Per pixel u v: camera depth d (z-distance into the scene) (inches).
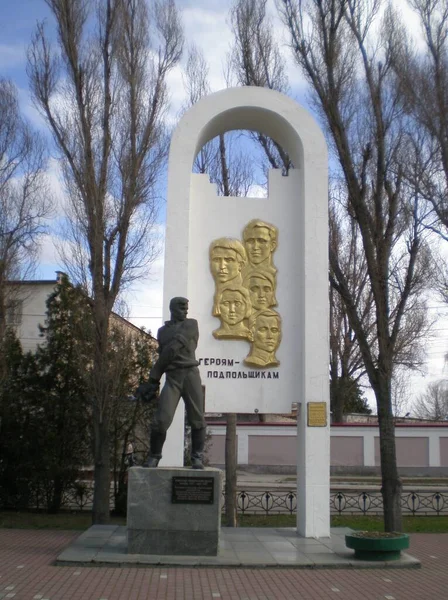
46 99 641.6
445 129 590.6
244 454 1220.5
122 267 641.0
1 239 697.6
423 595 323.6
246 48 727.1
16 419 705.0
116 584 330.0
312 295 495.5
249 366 493.7
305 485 472.7
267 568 377.4
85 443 714.8
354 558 395.9
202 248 505.4
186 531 390.3
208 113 513.3
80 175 638.5
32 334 1288.1
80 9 650.8
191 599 305.1
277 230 512.1
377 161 577.0
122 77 658.2
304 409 483.5
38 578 342.3
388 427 567.8
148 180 660.1
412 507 765.9
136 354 729.0
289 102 520.7
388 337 578.2
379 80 581.3
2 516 668.7
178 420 467.5
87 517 681.0
